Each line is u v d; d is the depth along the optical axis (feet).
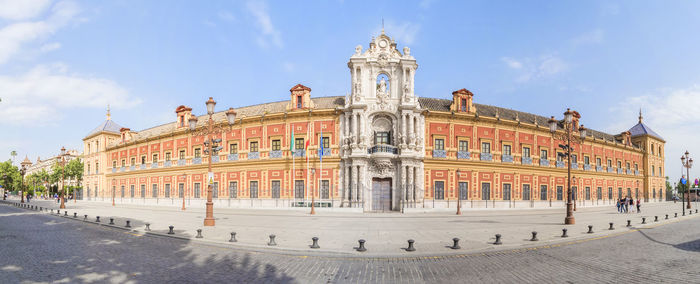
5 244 51.62
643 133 232.12
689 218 100.37
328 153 137.69
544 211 129.70
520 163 151.33
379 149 131.54
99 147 231.30
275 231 63.87
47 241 54.60
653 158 235.20
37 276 33.30
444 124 141.28
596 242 54.08
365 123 135.13
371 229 67.92
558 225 76.07
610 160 197.67
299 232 62.64
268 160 143.13
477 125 145.28
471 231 64.90
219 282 31.48
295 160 140.36
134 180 197.06
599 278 32.91
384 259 41.65
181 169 169.27
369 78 138.00
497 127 148.66
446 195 137.90
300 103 144.36
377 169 133.59
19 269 36.09
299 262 39.99
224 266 37.70
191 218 92.68
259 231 63.67
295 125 142.31
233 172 151.64
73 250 46.62
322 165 137.90
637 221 87.35
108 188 220.64
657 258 41.81
